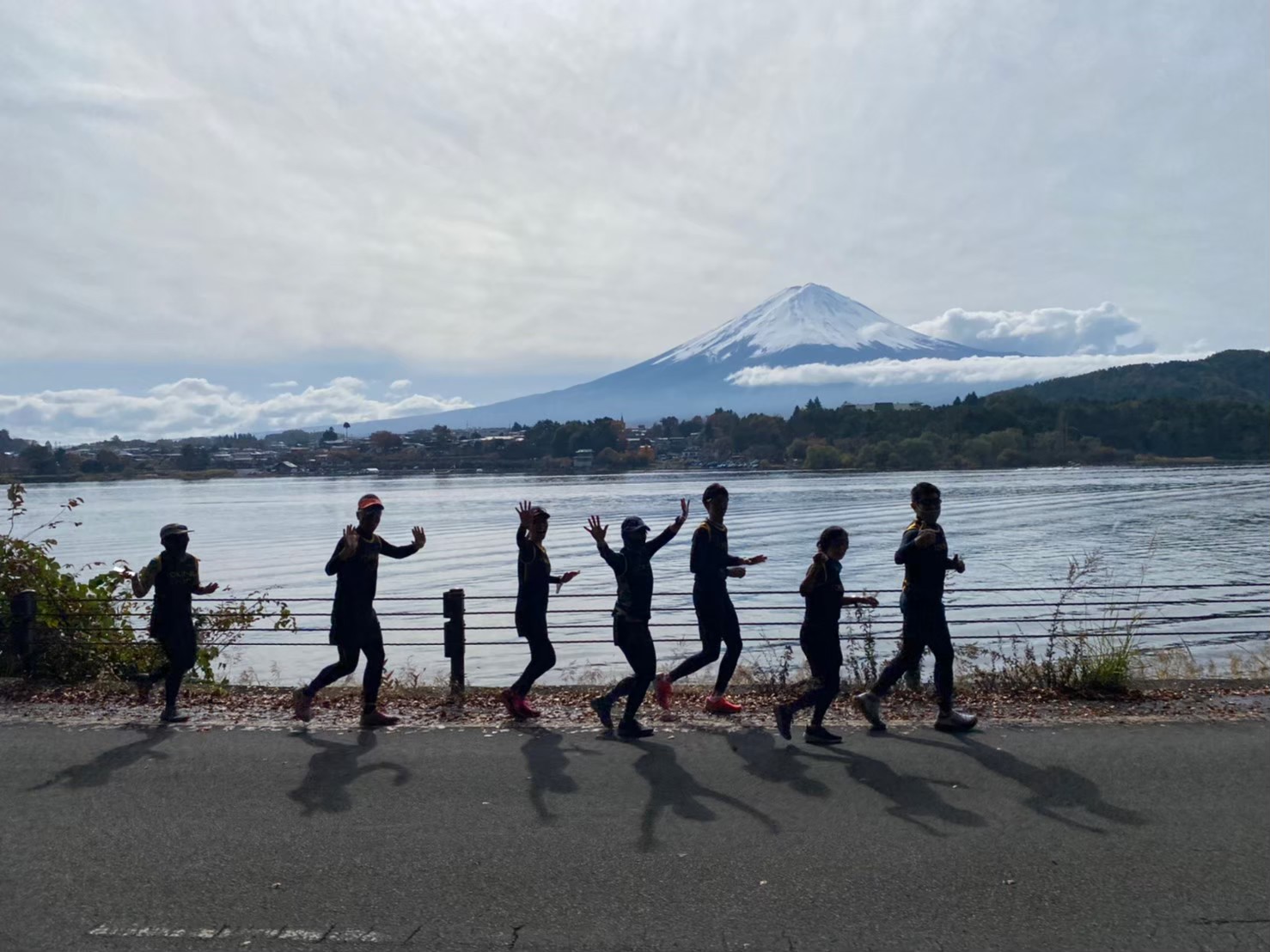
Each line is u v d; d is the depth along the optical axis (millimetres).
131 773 5977
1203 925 3898
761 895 4191
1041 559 39469
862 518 68812
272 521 81688
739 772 5941
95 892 4281
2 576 10031
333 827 5031
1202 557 38812
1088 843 4727
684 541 54062
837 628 6660
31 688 8734
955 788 5566
